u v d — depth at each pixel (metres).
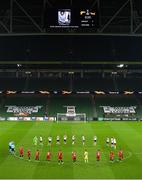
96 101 94.00
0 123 76.75
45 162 36.50
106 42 102.06
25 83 101.25
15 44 101.00
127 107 90.56
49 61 98.31
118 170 33.25
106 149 44.22
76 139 52.19
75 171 32.72
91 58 99.00
